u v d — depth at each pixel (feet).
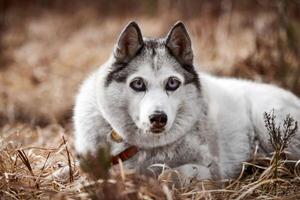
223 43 38.63
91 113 19.29
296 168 20.36
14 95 35.53
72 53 45.34
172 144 18.80
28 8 64.13
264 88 22.48
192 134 19.10
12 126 28.55
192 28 42.47
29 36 54.24
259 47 33.19
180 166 18.58
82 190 16.98
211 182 18.08
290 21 33.09
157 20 51.03
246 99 21.88
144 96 17.94
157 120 17.25
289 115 20.07
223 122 20.54
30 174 18.65
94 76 19.95
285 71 31.04
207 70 33.71
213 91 20.83
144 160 18.86
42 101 33.88
